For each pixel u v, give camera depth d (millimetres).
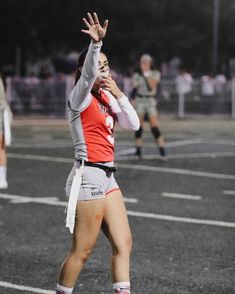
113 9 80688
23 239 17281
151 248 16438
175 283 13742
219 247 16609
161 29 86750
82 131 11016
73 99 10984
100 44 10703
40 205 21516
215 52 84125
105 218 11062
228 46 96688
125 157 32594
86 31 10625
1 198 22531
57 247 16531
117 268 10930
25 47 80625
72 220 10750
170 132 46594
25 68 81750
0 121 23172
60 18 78500
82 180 10930
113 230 11023
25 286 13555
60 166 29656
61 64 89312
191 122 55438
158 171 28547
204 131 47750
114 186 11211
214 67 83938
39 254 15883
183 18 90688
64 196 22938
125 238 11047
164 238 17422
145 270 14617
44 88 56188
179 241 17141
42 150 35219
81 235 10992
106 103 11133
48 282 13828
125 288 10883
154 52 89562
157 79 31172
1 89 22969
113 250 11062
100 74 11148
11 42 78812
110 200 11070
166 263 15180
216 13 83688
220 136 44156
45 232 18047
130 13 82375
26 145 37469
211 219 19734
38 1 75812
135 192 23781
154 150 35531
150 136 43250
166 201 22281
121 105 11211
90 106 10992
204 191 24234
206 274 14383
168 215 20172
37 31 79750
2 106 23078
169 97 59062
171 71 98688
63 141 39938
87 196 10883
